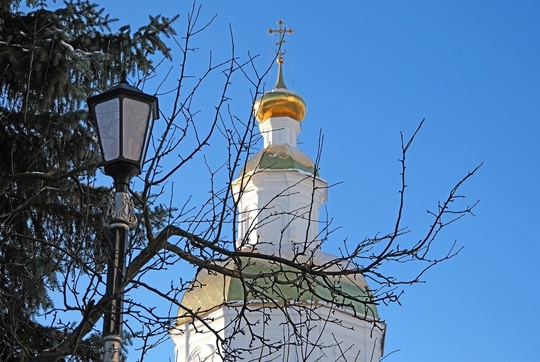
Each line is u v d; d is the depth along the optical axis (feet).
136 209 43.52
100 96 29.45
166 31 46.91
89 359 41.45
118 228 28.37
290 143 118.52
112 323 27.37
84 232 34.06
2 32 45.55
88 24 46.88
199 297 99.76
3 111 44.60
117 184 28.84
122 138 28.94
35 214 44.55
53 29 44.68
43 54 42.55
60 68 42.98
